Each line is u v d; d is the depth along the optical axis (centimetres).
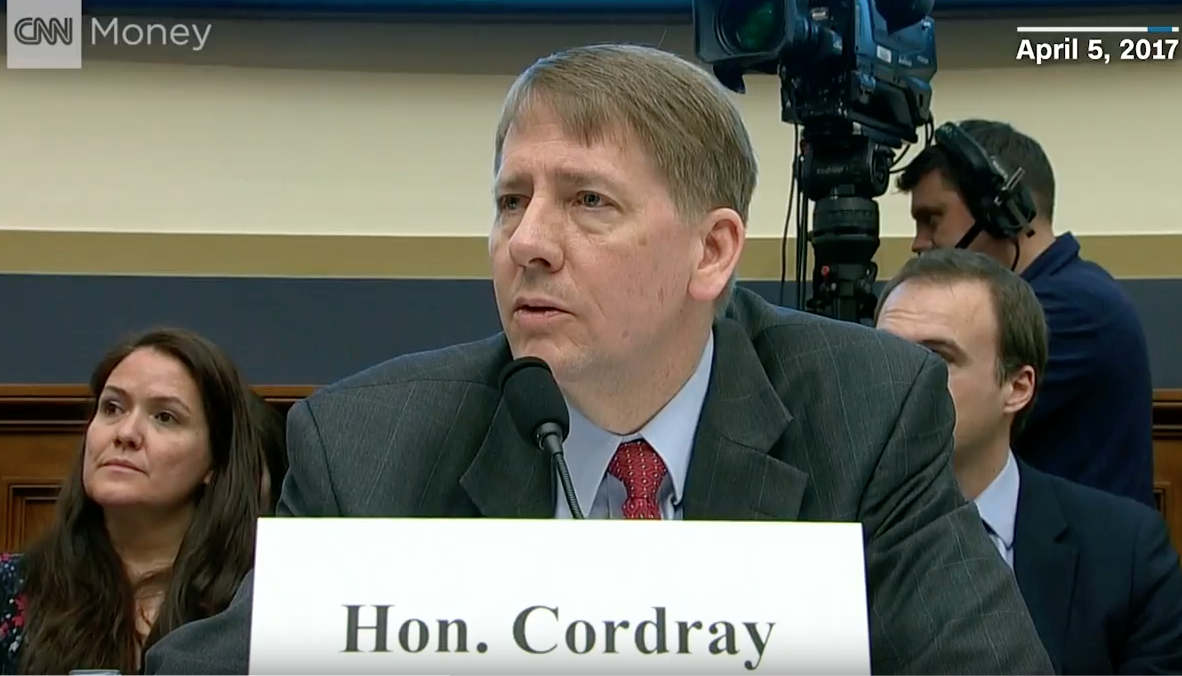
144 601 238
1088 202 335
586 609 88
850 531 90
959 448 211
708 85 135
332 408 146
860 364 147
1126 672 199
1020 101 339
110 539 241
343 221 342
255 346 333
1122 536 208
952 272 217
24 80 339
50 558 236
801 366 149
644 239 129
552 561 89
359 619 88
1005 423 214
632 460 140
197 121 342
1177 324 326
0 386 322
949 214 258
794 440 142
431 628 88
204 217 340
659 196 130
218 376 244
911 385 144
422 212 344
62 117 339
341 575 88
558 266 127
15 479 323
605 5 337
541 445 117
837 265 240
